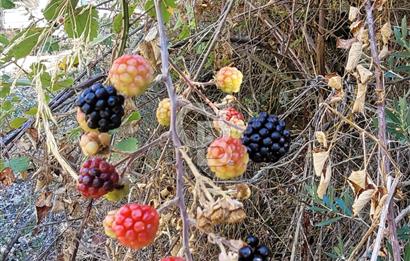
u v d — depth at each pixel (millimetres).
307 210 395
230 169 167
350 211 289
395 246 214
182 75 222
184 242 155
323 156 240
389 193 221
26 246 465
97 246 412
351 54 262
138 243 154
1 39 303
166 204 160
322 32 421
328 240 403
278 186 392
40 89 250
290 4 434
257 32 448
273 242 449
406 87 379
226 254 151
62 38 331
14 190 495
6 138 303
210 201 157
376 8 281
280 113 472
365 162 240
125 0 299
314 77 423
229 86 223
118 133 273
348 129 375
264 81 471
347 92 337
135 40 386
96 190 171
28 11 297
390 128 279
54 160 293
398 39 303
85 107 173
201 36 383
